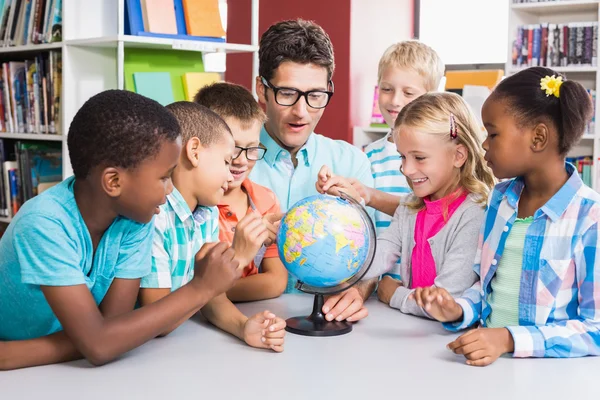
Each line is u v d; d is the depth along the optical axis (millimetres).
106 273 1227
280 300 1680
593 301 1252
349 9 4895
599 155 4148
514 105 1280
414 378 1116
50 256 1111
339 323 1418
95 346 1122
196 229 1478
